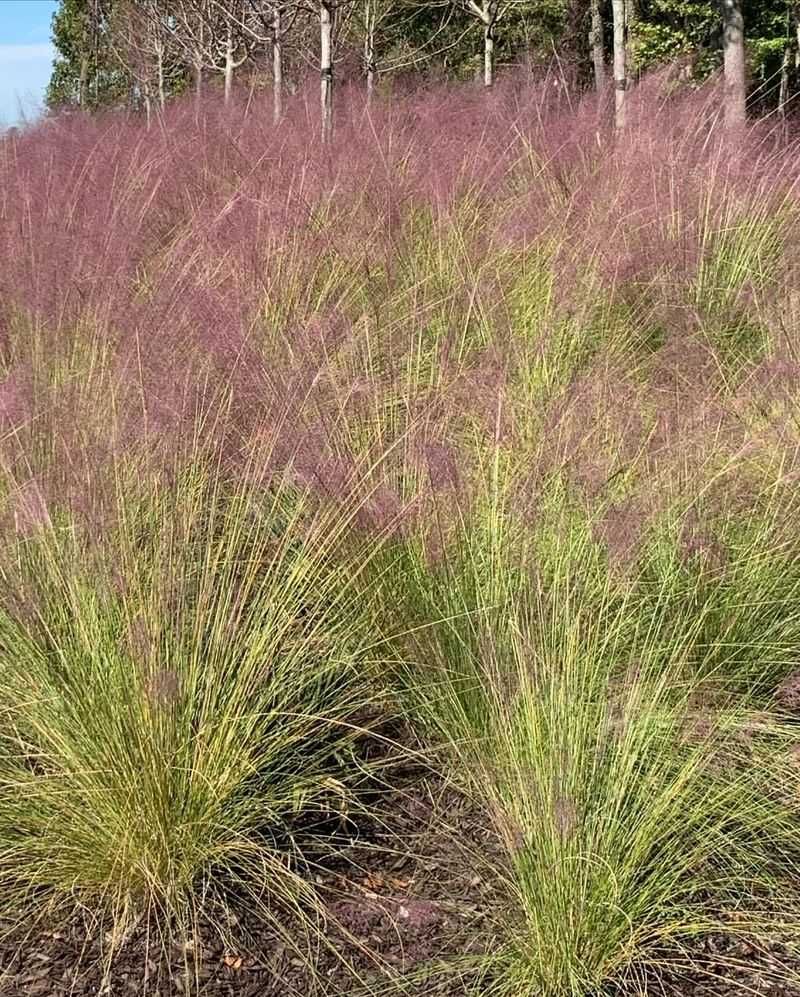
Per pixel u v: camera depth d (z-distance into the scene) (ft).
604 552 9.96
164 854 8.01
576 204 18.37
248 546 10.07
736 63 27.27
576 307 15.20
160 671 8.00
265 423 10.09
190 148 22.56
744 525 11.02
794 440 11.59
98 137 26.91
